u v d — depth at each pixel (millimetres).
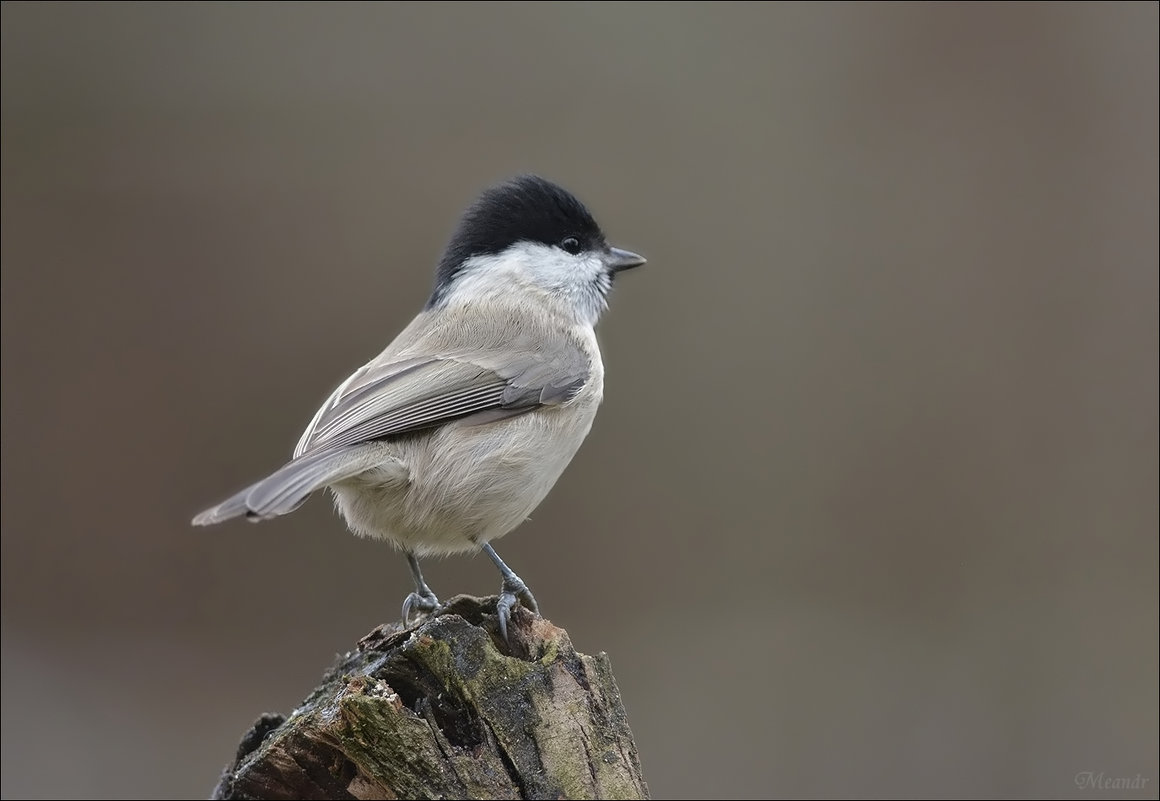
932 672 11570
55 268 13445
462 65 14383
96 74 13859
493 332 7109
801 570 12797
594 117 14289
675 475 13133
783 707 11352
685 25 14469
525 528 12766
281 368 13469
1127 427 13023
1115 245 13719
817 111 14344
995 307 13664
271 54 14195
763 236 13992
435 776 4879
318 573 12367
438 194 13992
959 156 14141
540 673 5145
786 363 13547
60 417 13047
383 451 6309
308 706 5711
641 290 13703
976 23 14359
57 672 11930
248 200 13797
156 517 12859
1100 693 11391
